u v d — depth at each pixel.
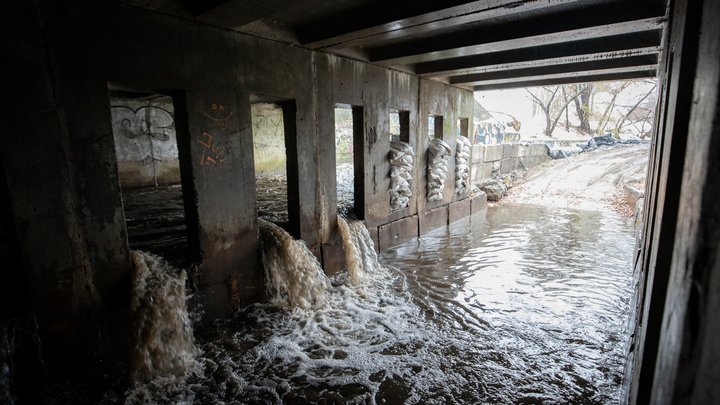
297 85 6.17
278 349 5.00
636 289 5.39
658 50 6.49
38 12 3.63
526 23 5.85
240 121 5.44
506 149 18.67
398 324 5.64
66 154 3.94
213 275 5.40
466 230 10.85
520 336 5.30
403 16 4.94
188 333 4.85
